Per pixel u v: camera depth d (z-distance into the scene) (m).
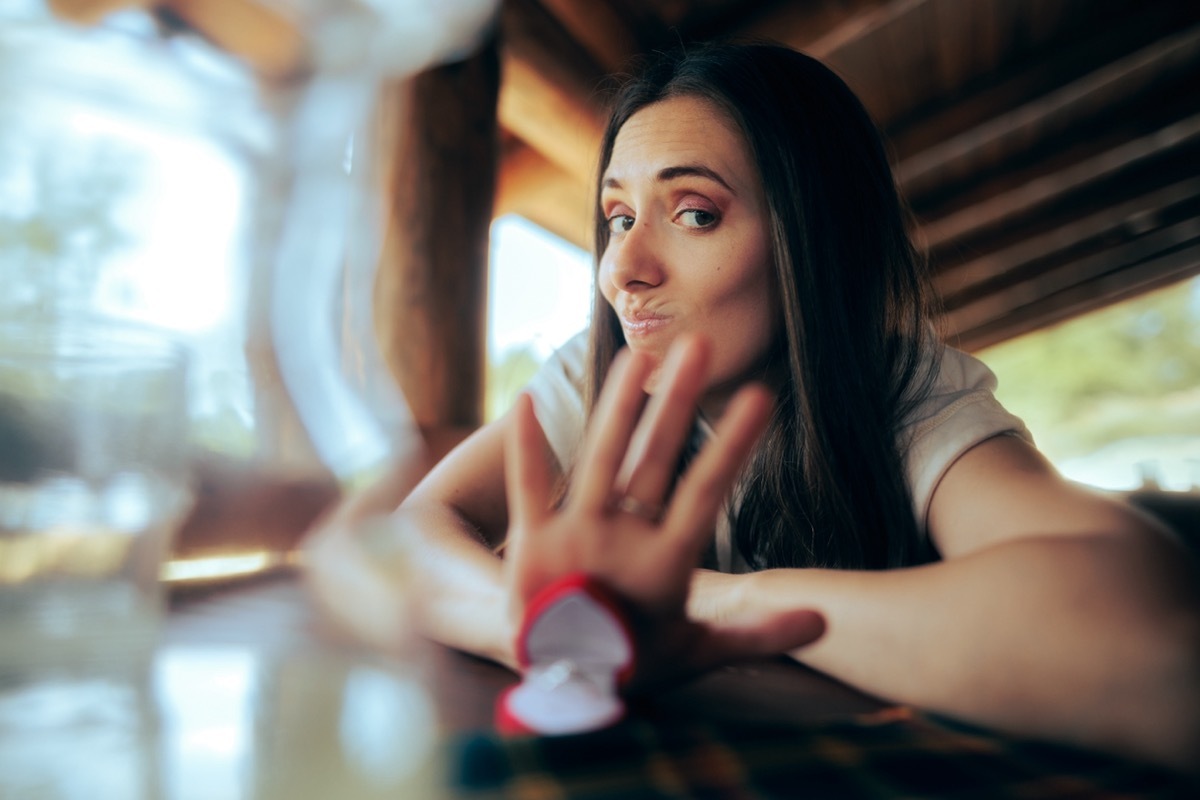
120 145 0.29
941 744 0.48
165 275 0.30
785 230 0.93
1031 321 12.09
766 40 1.10
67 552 0.29
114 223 0.29
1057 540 0.60
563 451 1.18
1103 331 18.08
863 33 4.65
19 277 0.28
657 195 0.93
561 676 0.47
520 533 0.48
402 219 2.05
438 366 2.07
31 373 0.29
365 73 0.34
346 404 0.36
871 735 0.49
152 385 0.30
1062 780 0.43
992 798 0.40
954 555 0.80
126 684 0.28
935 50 5.13
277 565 0.32
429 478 1.02
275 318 0.33
